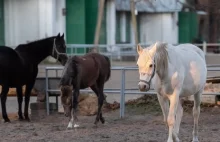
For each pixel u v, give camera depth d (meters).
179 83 10.52
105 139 12.25
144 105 17.23
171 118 10.37
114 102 17.70
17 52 15.80
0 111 18.22
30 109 17.58
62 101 13.40
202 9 24.11
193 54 11.34
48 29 40.00
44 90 17.36
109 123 15.07
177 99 10.47
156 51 10.10
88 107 16.75
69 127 13.88
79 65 13.65
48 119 16.38
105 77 14.92
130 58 39.34
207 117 15.61
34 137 12.67
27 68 15.80
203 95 16.72
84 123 15.07
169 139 10.32
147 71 9.85
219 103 16.70
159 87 10.52
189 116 15.89
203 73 11.41
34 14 40.12
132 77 24.70
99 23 35.22
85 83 14.05
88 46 35.75
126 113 16.70
